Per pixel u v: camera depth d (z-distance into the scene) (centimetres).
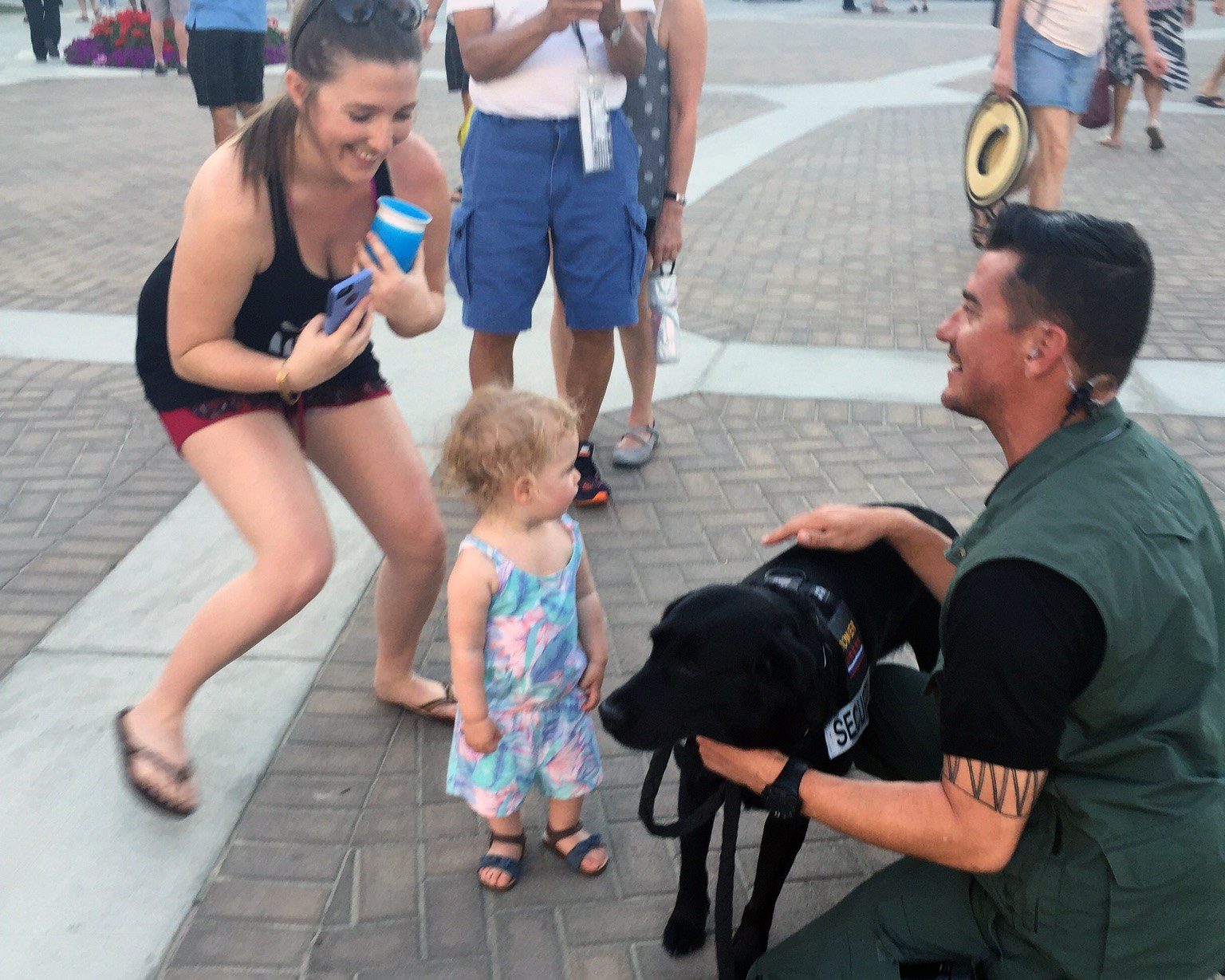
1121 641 168
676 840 270
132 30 1622
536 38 347
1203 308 632
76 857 259
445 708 303
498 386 237
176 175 945
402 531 274
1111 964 179
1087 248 172
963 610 174
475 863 262
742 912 251
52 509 414
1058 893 181
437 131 1123
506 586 230
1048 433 185
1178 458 191
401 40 207
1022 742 169
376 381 269
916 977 203
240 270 227
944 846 181
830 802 193
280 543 244
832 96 1438
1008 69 696
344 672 327
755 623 201
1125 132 1170
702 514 418
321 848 265
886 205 887
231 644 252
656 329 432
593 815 278
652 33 398
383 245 232
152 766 261
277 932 242
